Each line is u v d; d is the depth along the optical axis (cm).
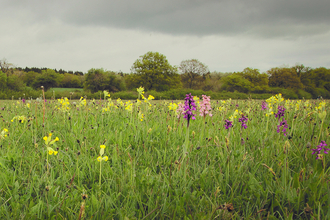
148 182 216
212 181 233
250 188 211
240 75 7200
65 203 189
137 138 379
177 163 240
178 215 177
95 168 251
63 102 590
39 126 451
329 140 321
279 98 576
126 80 6662
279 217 184
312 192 189
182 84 6738
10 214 176
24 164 276
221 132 391
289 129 387
